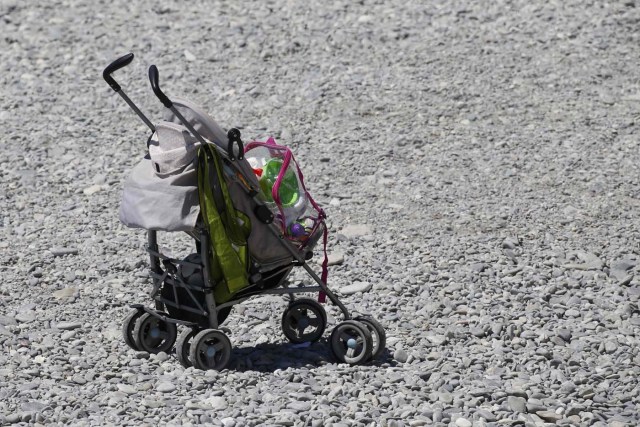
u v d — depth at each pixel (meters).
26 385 19.23
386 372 19.92
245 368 20.27
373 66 38.81
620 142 33.59
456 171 31.75
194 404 18.27
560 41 40.38
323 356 20.91
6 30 42.16
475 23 41.78
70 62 39.72
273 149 20.34
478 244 26.94
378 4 43.50
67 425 17.67
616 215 28.88
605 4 42.75
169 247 26.95
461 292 24.19
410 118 35.25
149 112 36.19
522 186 30.75
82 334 22.14
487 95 36.72
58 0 44.62
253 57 39.66
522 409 18.38
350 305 23.56
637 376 20.03
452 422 17.84
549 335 21.95
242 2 44.09
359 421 17.77
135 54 40.22
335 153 32.94
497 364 20.52
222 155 19.14
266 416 17.80
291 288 20.56
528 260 26.08
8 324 22.50
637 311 23.33
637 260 26.06
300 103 36.34
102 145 33.91
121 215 19.77
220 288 19.84
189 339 20.08
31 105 36.69
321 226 20.67
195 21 42.50
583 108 35.88
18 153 33.16
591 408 18.53
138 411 18.16
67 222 28.61
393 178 31.33
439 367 20.28
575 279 25.03
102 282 24.98
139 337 20.72
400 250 26.67
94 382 19.47
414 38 40.75
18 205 29.64
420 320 22.75
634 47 40.06
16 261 26.08
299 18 42.44
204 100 36.75
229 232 19.34
